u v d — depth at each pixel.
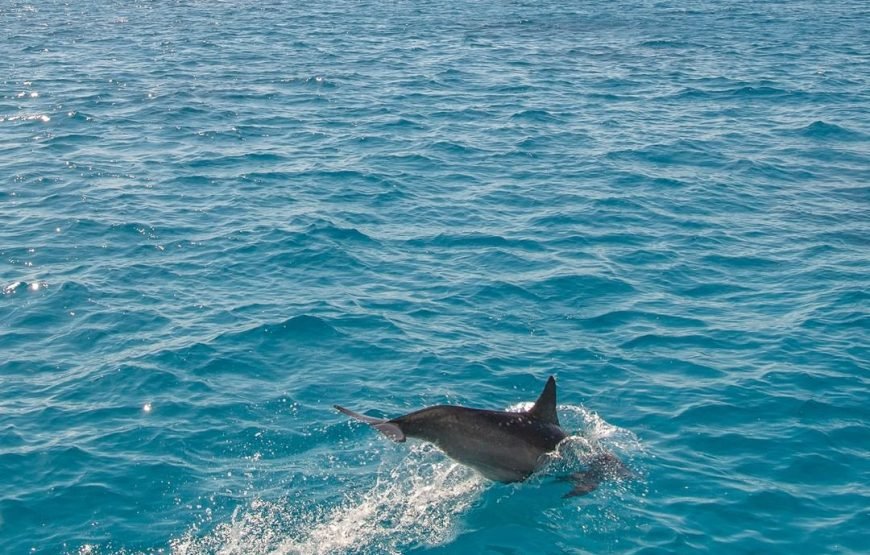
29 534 13.75
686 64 49.53
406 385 17.75
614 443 15.91
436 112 38.81
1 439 15.93
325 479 14.99
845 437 16.23
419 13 70.50
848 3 75.88
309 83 44.34
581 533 13.73
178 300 21.33
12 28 61.38
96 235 25.12
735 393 17.53
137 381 17.78
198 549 13.47
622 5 75.19
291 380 17.92
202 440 16.00
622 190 29.14
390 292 21.77
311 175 30.30
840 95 42.03
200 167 31.19
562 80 45.41
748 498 14.60
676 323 20.42
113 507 14.34
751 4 75.38
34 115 37.94
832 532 13.87
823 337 19.73
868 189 29.75
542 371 18.31
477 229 25.81
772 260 23.98
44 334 19.78
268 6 74.50
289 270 23.00
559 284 22.27
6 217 26.47
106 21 65.50
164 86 43.31
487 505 14.21
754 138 35.19
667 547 13.48
